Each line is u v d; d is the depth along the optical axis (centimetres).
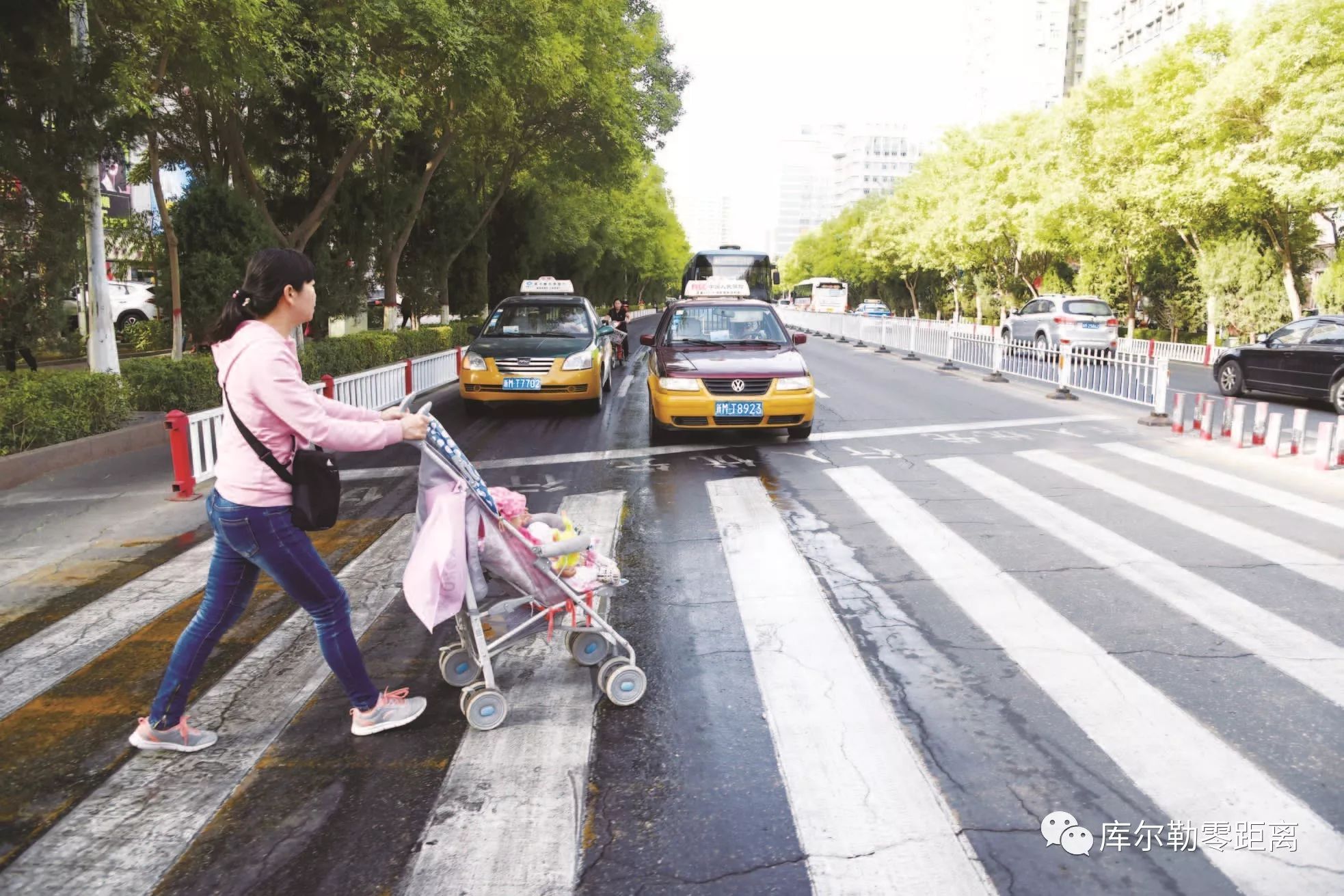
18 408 822
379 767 317
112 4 874
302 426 294
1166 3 5394
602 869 259
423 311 2147
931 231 4216
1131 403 1293
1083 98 2680
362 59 1172
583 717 353
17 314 889
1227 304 2314
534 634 429
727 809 288
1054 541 586
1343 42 1761
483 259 2562
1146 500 699
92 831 280
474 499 339
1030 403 1315
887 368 1891
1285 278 2192
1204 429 986
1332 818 280
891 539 597
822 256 8225
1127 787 299
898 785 301
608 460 888
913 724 343
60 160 859
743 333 1060
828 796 296
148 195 2745
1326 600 469
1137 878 254
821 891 248
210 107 1234
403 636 438
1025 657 403
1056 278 3712
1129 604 467
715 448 952
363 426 304
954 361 1953
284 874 258
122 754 328
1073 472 814
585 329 1300
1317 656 399
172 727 326
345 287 1570
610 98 1978
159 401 1067
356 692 333
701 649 417
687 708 359
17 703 370
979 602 474
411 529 636
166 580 528
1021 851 266
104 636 441
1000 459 879
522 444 995
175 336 1173
